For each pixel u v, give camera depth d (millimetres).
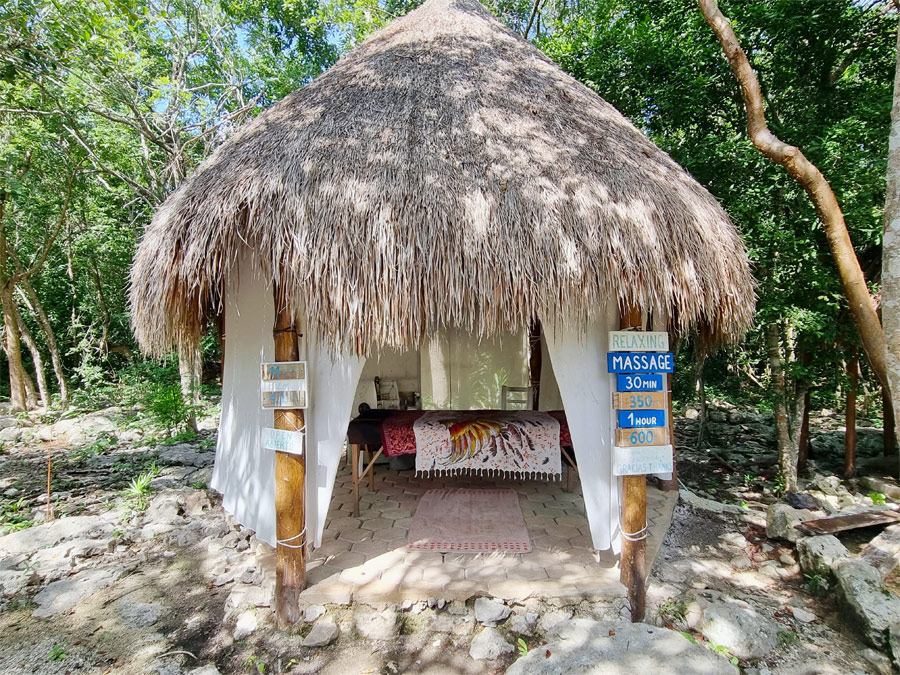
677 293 2814
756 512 4473
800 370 4734
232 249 2691
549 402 5793
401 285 2559
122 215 12766
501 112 3404
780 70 4723
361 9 9305
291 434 2777
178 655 2676
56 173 10125
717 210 3268
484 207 2711
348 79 3762
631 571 2887
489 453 4070
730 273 3033
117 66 7238
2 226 9969
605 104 4059
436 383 6180
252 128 3512
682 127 5473
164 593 3275
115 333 14766
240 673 2551
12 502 4961
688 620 2896
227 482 3801
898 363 2305
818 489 5051
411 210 2658
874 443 6773
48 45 6055
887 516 3779
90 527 4086
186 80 9727
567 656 2441
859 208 4141
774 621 2895
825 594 3146
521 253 2623
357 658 2623
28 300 11797
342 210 2629
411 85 3615
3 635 2842
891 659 2535
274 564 3330
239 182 2732
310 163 2826
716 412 8969
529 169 2953
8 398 12984
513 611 2879
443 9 4863
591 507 3062
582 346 3033
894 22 4359
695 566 3539
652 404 2865
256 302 3359
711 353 4219
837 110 4758
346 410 2973
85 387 12367
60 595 3199
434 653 2650
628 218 2799
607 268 2695
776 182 4598
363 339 2645
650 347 2875
